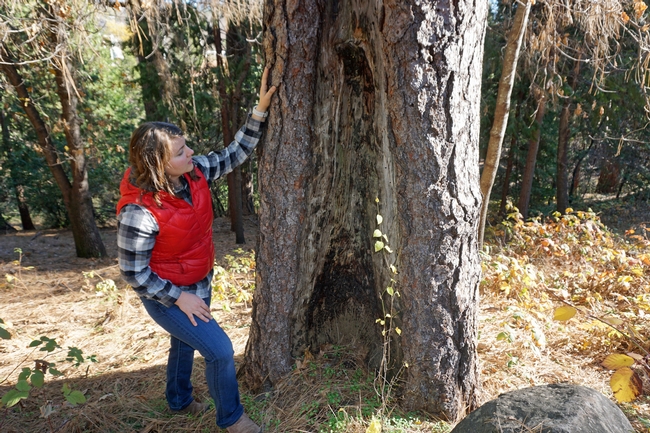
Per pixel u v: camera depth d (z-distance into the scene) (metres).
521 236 5.94
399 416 2.33
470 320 2.34
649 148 12.12
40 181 14.34
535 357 3.06
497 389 2.65
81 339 3.89
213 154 2.38
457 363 2.33
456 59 2.03
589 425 1.66
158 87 8.80
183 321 2.05
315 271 2.65
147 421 2.46
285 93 2.29
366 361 2.70
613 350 3.11
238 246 10.35
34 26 5.56
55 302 5.31
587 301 4.08
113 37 8.74
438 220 2.16
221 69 8.91
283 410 2.41
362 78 2.42
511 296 4.13
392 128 2.12
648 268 5.02
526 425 1.69
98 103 12.84
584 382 2.77
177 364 2.40
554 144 12.35
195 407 2.50
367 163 2.54
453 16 1.96
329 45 2.34
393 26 1.95
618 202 13.30
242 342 3.49
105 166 14.25
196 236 2.09
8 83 8.32
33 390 2.86
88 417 2.49
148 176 1.90
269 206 2.45
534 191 13.25
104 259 9.23
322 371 2.65
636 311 3.79
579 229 6.09
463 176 2.18
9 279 6.05
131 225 1.89
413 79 1.99
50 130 9.30
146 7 5.41
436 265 2.21
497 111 4.18
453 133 2.10
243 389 2.67
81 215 9.21
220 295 4.45
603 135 11.62
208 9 5.95
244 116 10.38
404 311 2.32
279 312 2.54
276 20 2.22
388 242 2.40
